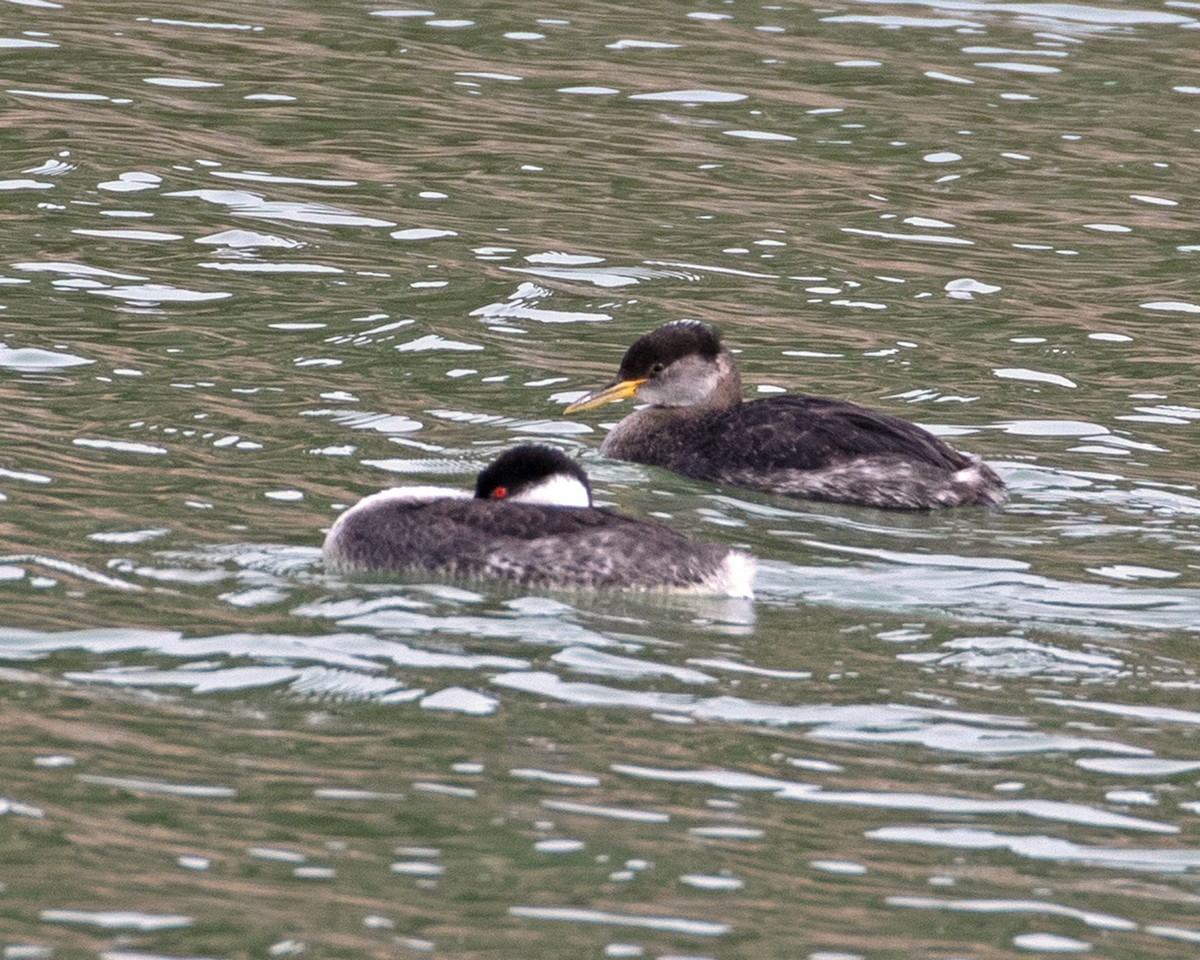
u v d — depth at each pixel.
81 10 31.39
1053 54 31.89
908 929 9.08
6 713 10.79
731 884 9.41
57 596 12.50
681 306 21.20
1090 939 9.05
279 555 13.57
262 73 28.86
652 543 13.22
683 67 30.27
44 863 9.32
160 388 17.56
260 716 10.93
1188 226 24.77
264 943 8.73
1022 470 16.66
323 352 19.06
